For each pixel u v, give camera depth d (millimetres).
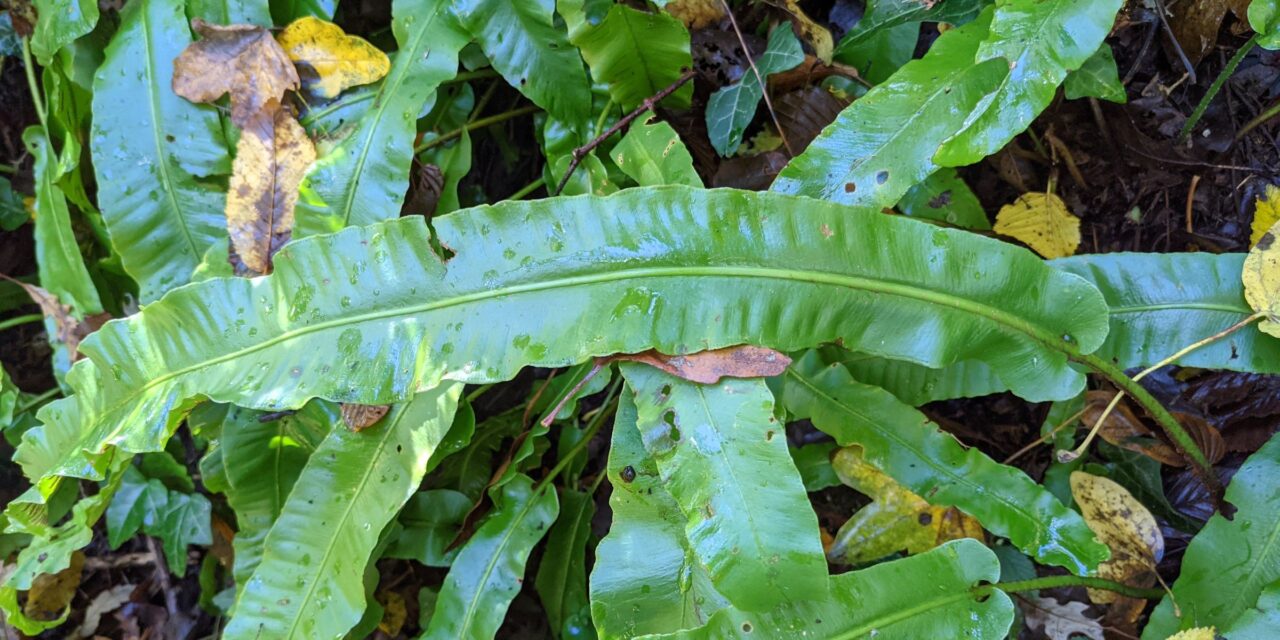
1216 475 345
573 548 398
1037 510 333
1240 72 371
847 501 409
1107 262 319
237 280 316
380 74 380
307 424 395
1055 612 378
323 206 367
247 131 377
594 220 298
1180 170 377
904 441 345
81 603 490
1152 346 317
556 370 421
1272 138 368
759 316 295
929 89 315
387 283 306
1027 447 382
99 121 381
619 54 365
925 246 292
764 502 289
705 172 410
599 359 313
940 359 297
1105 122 376
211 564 478
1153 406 318
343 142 372
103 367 327
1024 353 301
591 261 298
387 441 353
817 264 294
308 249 310
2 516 445
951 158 302
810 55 373
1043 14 299
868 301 295
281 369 310
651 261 296
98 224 430
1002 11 303
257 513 401
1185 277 315
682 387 303
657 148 344
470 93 416
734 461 293
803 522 286
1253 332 311
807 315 295
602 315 295
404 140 371
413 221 303
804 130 379
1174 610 326
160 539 494
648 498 322
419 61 376
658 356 303
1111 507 356
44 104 442
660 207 296
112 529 451
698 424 299
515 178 457
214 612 478
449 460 414
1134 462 374
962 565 306
